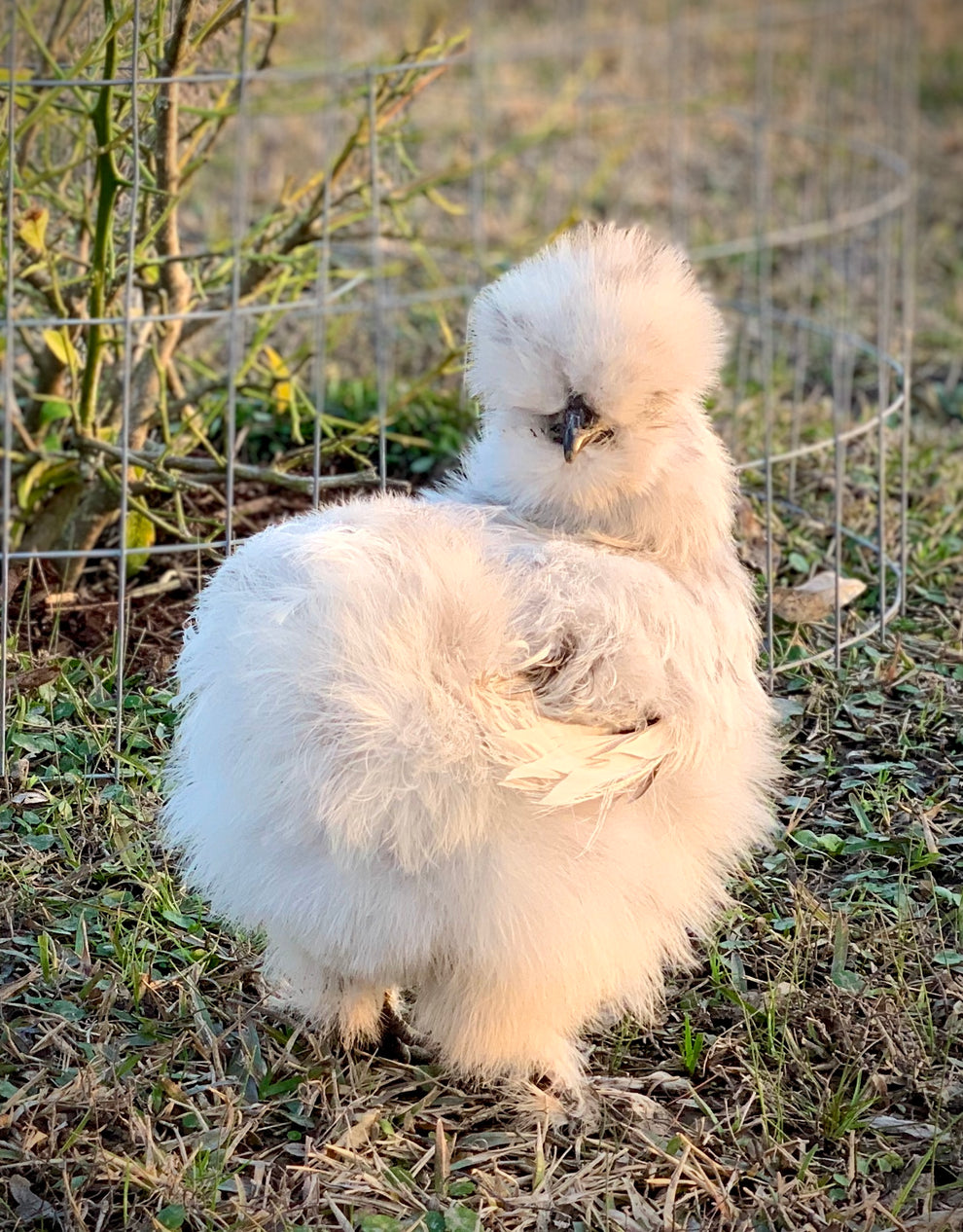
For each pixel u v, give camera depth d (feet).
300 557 3.30
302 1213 3.31
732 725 3.46
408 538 3.34
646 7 9.22
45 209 4.33
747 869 3.84
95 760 3.96
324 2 8.52
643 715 3.35
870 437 5.16
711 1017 3.62
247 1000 3.62
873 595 4.54
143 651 4.22
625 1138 3.44
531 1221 3.33
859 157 7.55
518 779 3.24
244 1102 3.46
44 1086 3.43
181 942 3.67
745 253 6.37
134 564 4.43
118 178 4.15
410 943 3.30
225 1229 3.27
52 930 3.67
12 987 3.54
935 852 3.83
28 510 4.49
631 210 6.77
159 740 3.99
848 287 6.16
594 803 3.33
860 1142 3.43
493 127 7.49
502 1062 3.45
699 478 3.49
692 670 3.38
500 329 3.46
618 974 3.42
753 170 7.36
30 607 4.31
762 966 3.68
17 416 4.44
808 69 8.71
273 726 3.22
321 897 3.28
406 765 3.20
